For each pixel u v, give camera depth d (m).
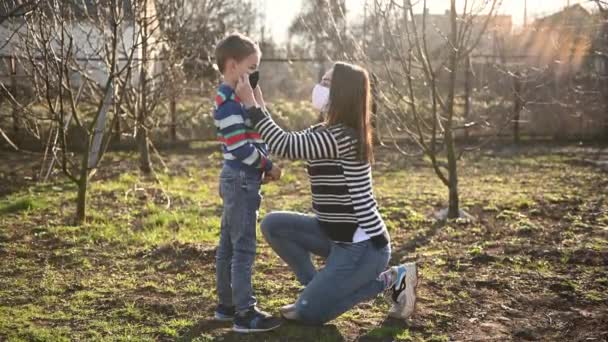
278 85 19.31
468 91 13.71
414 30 7.03
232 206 3.85
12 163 10.94
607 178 10.18
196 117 14.70
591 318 4.34
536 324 4.27
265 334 4.03
